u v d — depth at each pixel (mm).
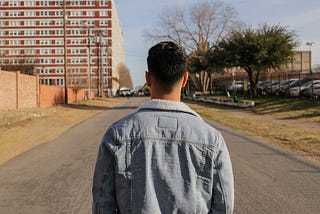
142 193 1848
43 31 129375
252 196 6672
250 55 41344
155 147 1899
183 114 1985
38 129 18812
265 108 30688
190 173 1879
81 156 11125
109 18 125750
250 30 42750
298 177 8102
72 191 7176
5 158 10953
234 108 35500
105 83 122938
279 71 52094
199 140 1916
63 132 17734
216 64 51344
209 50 59594
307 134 15211
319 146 12133
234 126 19531
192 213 1854
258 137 14977
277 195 6727
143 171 1867
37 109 27094
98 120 24641
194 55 65188
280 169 8922
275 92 40562
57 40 129125
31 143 14047
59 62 128750
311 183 7582
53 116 26203
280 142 13430
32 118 23359
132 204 1856
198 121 1982
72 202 6473
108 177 1934
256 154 10992
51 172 8930
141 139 1907
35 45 129500
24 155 11430
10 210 6086
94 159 10586
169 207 1854
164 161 1886
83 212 5938
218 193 1904
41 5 129000
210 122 22188
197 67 66438
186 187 1868
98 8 125875
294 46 41750
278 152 11312
